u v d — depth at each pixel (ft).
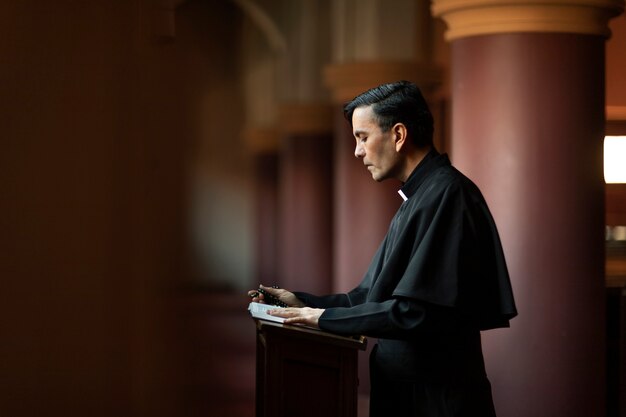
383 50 48.26
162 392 24.26
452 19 28.50
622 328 28.35
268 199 118.21
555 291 27.35
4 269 14.17
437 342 16.29
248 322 65.41
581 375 27.37
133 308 19.34
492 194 27.78
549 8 27.09
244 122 138.51
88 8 16.61
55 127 15.43
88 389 16.62
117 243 18.17
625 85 35.40
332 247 75.82
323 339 15.75
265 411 16.19
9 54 14.21
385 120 16.71
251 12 93.71
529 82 27.48
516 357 27.32
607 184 33.06
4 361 14.21
